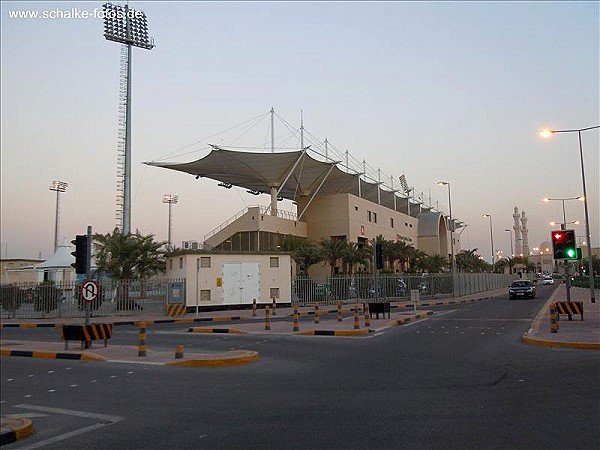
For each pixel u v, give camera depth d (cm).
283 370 1272
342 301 4247
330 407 868
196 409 884
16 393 1084
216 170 5834
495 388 990
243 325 2502
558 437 671
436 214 8781
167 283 3394
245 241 5428
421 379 1102
